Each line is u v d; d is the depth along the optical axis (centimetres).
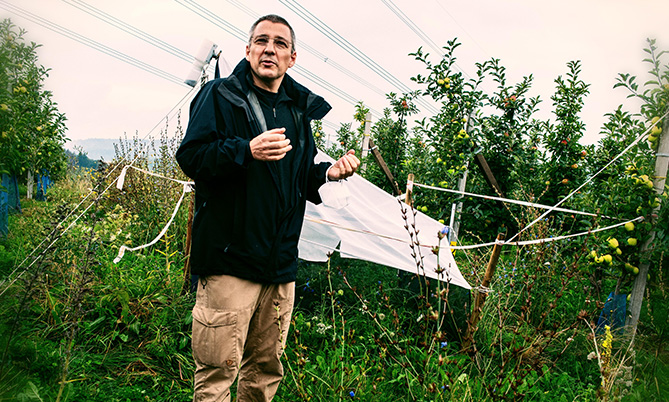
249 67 207
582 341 351
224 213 186
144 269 368
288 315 214
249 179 184
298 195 207
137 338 310
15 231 483
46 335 283
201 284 192
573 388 294
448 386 231
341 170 209
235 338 190
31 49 579
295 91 215
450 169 620
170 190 537
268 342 212
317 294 383
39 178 1004
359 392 246
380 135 810
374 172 757
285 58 200
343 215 387
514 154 683
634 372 290
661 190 339
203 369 193
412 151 780
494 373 297
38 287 306
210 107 189
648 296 340
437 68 664
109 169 623
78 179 1062
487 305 378
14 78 297
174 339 306
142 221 516
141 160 594
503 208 639
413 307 379
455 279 354
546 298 396
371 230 382
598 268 389
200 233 188
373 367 282
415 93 793
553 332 240
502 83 683
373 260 372
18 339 245
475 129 638
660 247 334
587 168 670
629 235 352
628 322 346
